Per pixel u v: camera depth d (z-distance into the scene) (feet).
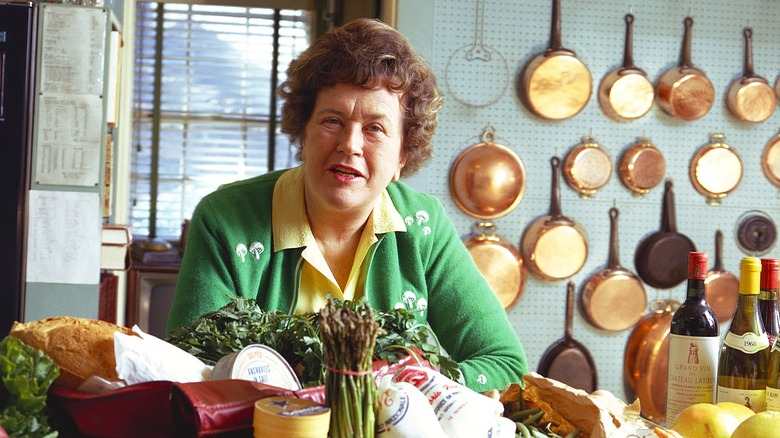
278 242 5.54
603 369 11.67
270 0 16.83
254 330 3.98
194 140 17.22
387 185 5.66
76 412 3.08
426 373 3.51
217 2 16.61
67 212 10.21
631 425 3.75
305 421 2.88
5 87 9.87
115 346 3.21
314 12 17.03
